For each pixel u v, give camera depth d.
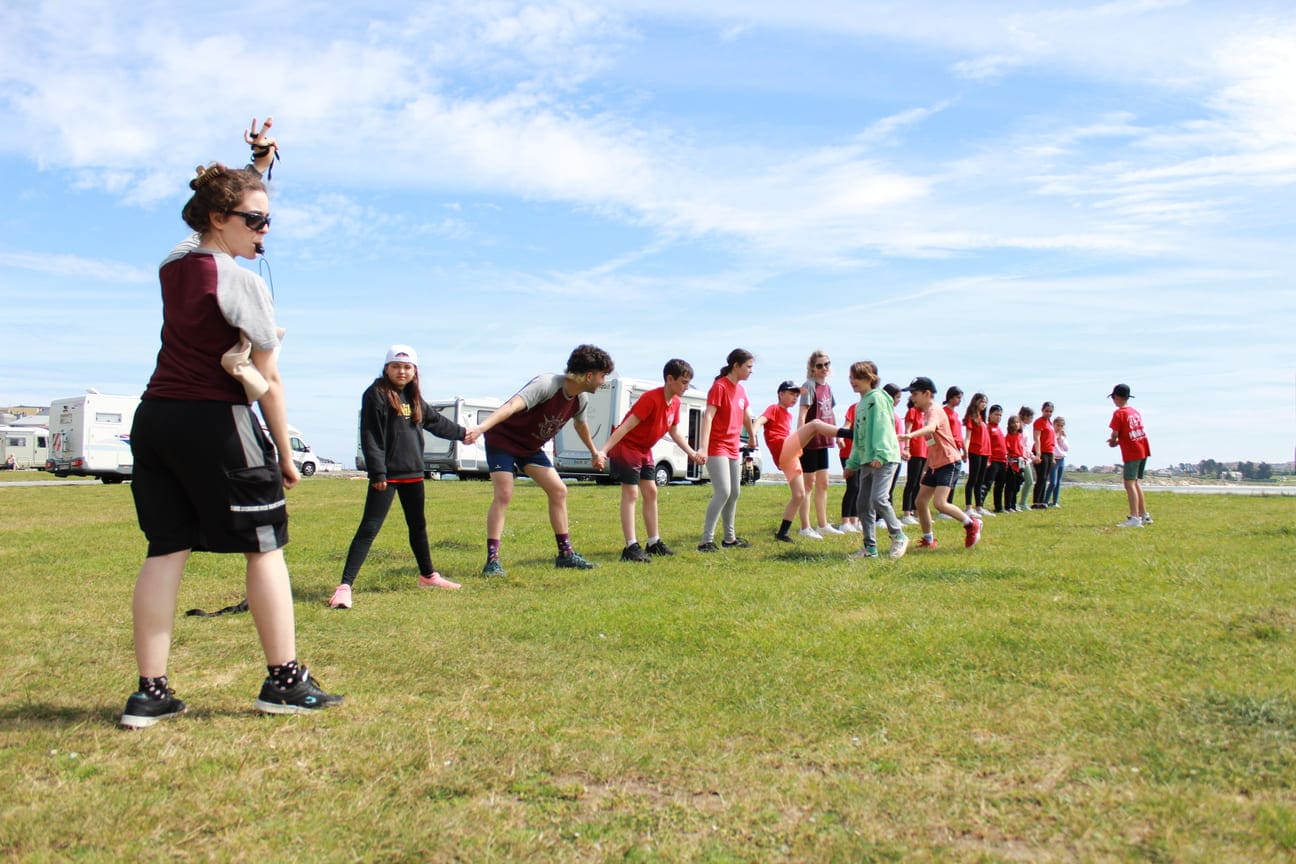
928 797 2.83
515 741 3.38
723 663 4.54
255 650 4.89
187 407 3.42
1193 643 4.63
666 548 9.25
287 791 2.90
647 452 8.94
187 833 2.59
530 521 13.69
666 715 3.72
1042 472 16.36
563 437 31.64
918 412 12.95
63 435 35.91
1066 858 2.42
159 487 3.55
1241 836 2.49
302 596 6.79
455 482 30.91
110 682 4.21
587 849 2.53
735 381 9.62
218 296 3.41
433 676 4.35
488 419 7.81
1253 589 6.15
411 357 6.94
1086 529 11.27
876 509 8.70
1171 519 12.76
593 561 8.77
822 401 11.40
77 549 10.22
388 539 11.04
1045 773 2.99
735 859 2.47
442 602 6.47
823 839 2.57
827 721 3.62
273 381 3.64
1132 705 3.66
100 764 3.10
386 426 6.84
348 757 3.19
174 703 3.65
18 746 3.27
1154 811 2.66
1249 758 3.05
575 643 5.03
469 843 2.56
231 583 7.55
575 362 7.95
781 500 18.72
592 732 3.51
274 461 3.65
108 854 2.45
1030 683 4.07
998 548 9.12
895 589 6.54
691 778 3.04
